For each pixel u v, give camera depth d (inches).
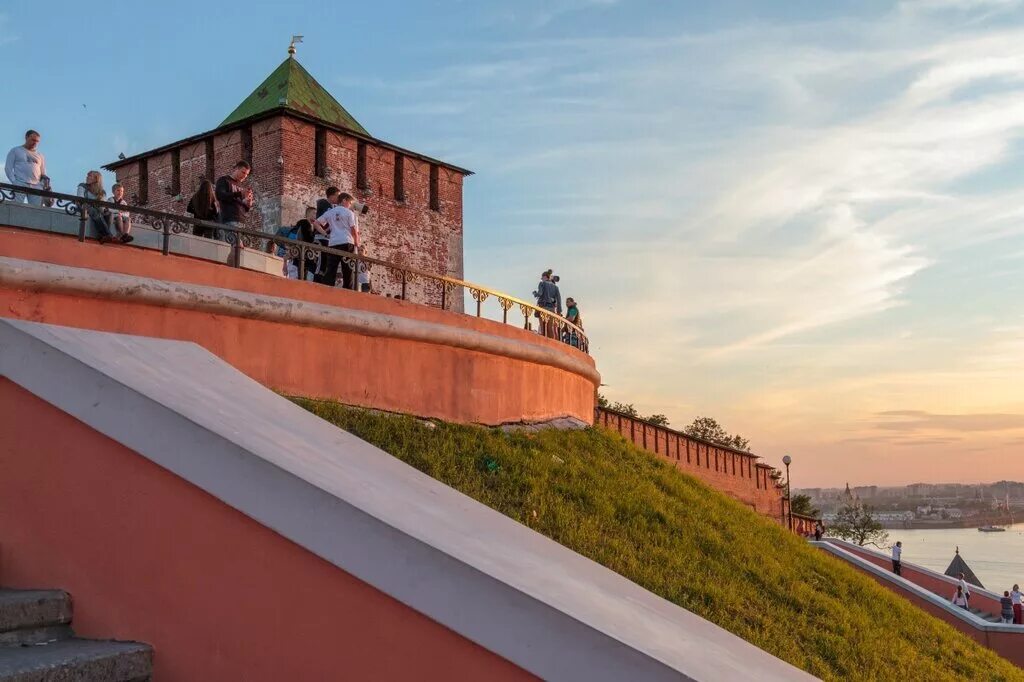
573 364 703.7
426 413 505.4
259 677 145.0
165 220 379.6
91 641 153.8
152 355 215.3
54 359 167.2
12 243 320.8
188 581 151.9
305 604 143.7
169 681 150.7
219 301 382.3
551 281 838.5
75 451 164.4
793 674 175.9
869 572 1114.7
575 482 498.6
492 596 135.0
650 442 1003.3
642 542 455.2
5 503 168.7
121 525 158.7
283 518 145.9
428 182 1119.0
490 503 412.8
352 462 191.5
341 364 449.7
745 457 1267.2
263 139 947.3
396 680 137.5
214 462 151.7
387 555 139.9
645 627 156.6
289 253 521.0
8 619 148.5
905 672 466.6
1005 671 626.2
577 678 130.6
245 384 228.1
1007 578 6702.8
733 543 536.1
